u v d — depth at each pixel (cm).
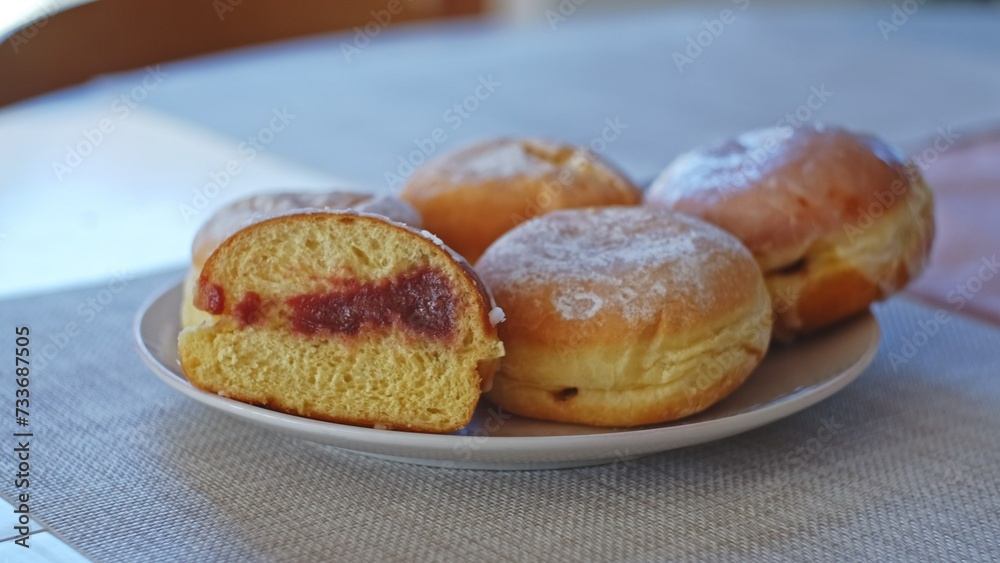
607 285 59
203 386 59
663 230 61
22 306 68
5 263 73
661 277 59
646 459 59
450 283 57
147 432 60
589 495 57
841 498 57
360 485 57
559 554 54
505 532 55
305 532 55
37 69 82
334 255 58
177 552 54
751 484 58
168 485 57
